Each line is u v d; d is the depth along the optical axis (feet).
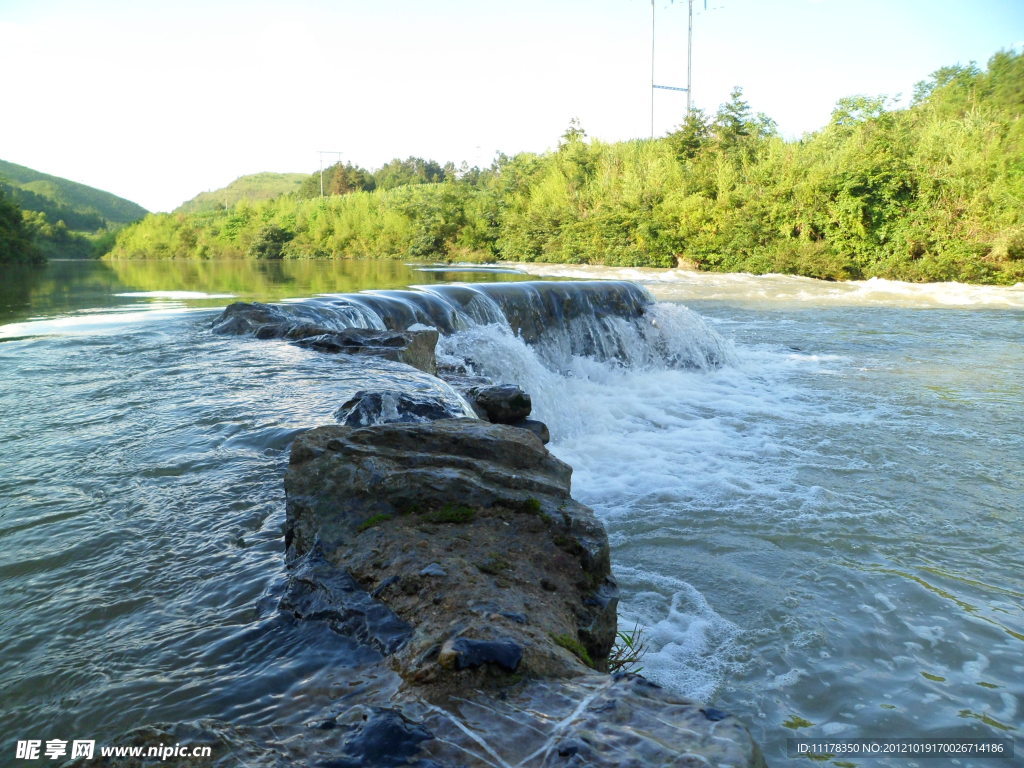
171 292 63.52
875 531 21.68
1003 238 96.17
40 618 9.33
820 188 110.63
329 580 9.21
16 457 15.58
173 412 19.01
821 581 18.56
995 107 138.92
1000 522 22.43
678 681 14.19
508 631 7.63
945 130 110.22
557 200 146.61
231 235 220.43
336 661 7.92
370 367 25.27
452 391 22.20
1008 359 49.37
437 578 8.75
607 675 7.09
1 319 41.34
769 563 19.60
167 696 7.57
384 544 9.60
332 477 10.76
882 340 56.95
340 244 172.35
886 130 116.67
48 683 7.97
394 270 101.76
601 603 9.02
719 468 27.71
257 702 7.32
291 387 21.89
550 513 10.07
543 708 6.51
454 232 159.84
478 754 5.94
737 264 116.88
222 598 9.61
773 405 38.47
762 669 14.69
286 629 8.71
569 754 5.71
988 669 14.67
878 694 13.85
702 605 17.33
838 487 25.55
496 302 46.50
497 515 10.11
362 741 6.24
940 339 57.16
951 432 32.63
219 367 25.36
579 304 51.03
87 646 8.67
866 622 16.56
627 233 132.05
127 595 9.86
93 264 144.46
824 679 14.33
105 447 16.20
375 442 11.57
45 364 26.32
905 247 105.29
